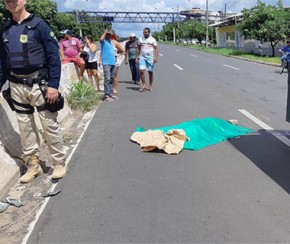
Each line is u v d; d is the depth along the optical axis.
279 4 33.03
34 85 4.50
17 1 4.25
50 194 4.45
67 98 9.38
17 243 3.51
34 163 4.95
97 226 3.74
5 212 4.10
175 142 6.04
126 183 4.74
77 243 3.47
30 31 4.34
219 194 4.37
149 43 12.05
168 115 8.59
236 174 4.96
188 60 29.22
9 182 4.71
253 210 3.98
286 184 4.63
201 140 6.32
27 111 4.74
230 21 49.62
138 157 5.69
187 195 4.36
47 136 4.79
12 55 4.39
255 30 32.22
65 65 10.41
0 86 4.64
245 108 9.34
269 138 6.57
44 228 3.74
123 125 7.74
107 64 10.62
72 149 6.18
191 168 5.20
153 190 4.52
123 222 3.80
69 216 3.96
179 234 3.57
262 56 32.16
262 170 5.09
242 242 3.42
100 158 5.69
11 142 5.34
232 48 49.16
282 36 30.16
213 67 22.33
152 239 3.50
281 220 3.78
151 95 11.62
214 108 9.38
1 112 5.39
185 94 11.75
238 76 17.03
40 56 4.45
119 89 13.04
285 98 10.83
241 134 6.82
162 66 23.31
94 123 8.02
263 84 14.05
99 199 4.32
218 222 3.76
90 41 11.98
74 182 4.81
